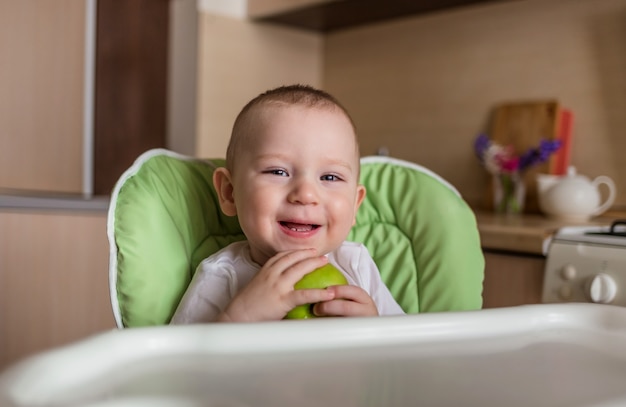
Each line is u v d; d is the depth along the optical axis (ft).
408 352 1.86
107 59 6.91
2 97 6.01
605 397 1.52
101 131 6.92
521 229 4.35
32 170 6.18
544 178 5.47
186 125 7.09
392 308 3.40
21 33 6.06
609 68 5.53
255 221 3.10
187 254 3.40
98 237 5.59
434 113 6.82
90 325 5.58
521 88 6.13
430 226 3.68
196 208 3.53
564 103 5.84
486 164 5.95
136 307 3.02
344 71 7.73
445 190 3.79
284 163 3.10
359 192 3.59
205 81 6.96
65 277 5.44
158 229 3.19
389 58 7.24
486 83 6.39
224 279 3.18
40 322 5.33
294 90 3.39
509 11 6.20
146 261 3.08
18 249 5.20
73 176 6.41
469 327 2.10
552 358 1.90
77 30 6.33
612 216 5.38
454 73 6.64
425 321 2.04
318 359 1.73
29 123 6.15
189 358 1.67
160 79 7.28
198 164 3.72
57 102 6.28
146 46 7.16
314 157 3.11
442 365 1.75
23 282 5.24
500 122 6.16
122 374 1.52
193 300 3.07
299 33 7.76
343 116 3.31
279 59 7.58
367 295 2.87
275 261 2.90
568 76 5.80
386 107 7.29
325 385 1.52
